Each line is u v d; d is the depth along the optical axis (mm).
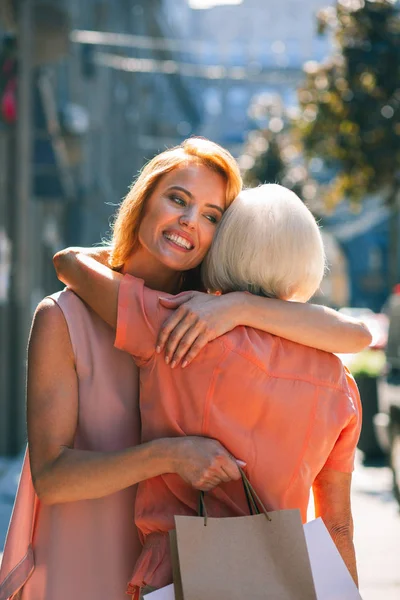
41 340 2678
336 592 2469
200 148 2750
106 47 28688
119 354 2725
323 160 17938
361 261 49125
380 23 15914
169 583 2463
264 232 2641
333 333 2604
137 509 2592
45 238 20422
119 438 2709
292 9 80812
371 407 11859
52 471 2572
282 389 2512
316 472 2570
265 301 2596
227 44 80938
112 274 2646
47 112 14766
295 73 56469
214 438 2488
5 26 12281
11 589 2682
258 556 2322
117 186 37656
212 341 2516
